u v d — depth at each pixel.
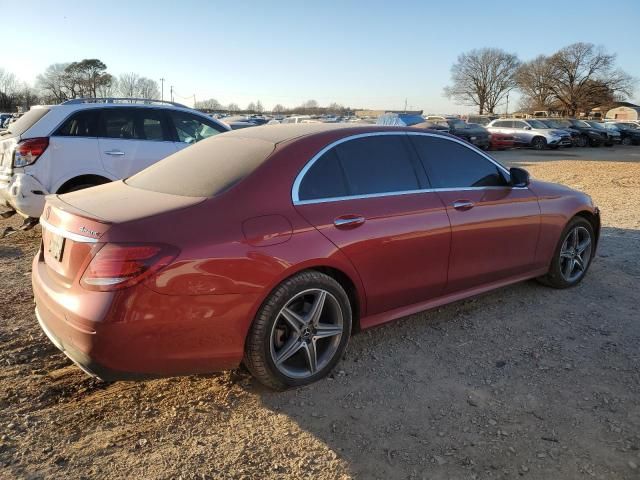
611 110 90.38
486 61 98.75
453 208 4.00
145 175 3.77
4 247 6.41
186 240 2.82
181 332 2.81
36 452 2.72
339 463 2.70
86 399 3.23
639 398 3.24
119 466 2.64
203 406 3.16
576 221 5.05
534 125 31.53
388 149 3.85
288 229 3.15
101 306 2.66
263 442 2.85
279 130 3.82
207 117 7.82
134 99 7.45
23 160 6.19
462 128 27.72
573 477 2.59
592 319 4.39
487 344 3.96
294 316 3.22
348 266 3.38
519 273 4.64
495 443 2.84
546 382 3.43
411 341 4.01
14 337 3.95
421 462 2.71
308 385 3.38
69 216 2.96
